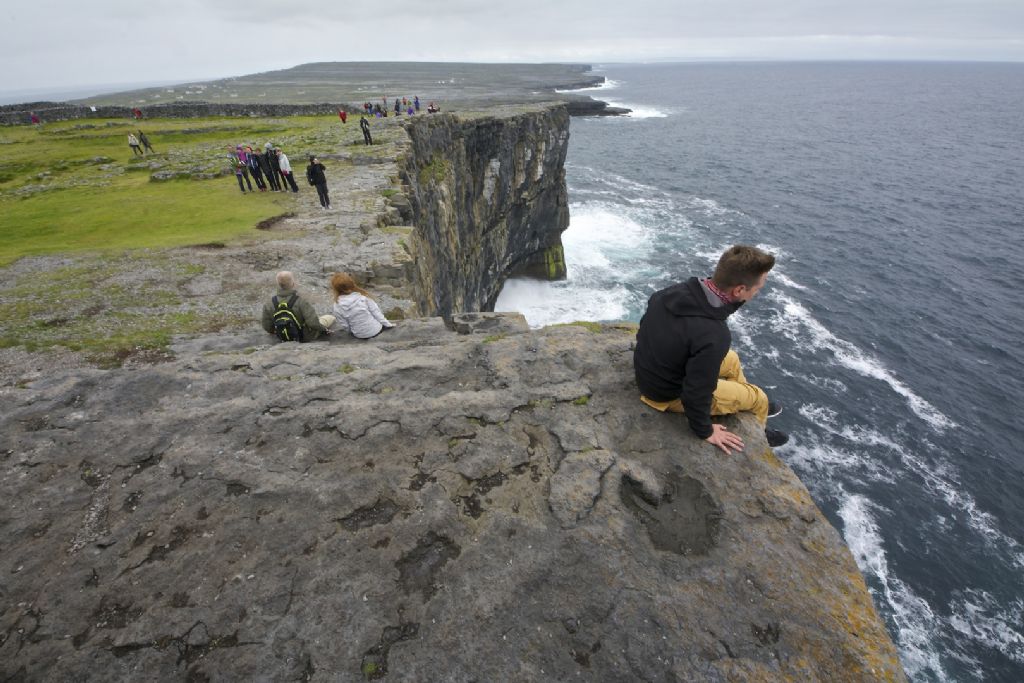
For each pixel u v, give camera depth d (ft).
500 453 15.94
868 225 193.67
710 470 15.17
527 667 10.94
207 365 22.06
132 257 45.27
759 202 225.97
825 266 157.79
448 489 14.83
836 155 327.47
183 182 85.71
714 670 10.74
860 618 11.68
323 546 13.34
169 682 10.76
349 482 15.08
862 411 97.71
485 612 11.90
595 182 260.83
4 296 37.27
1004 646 62.75
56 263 44.11
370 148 92.89
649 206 221.05
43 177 98.32
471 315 26.89
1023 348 116.78
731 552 13.03
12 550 13.47
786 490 14.60
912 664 61.00
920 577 70.03
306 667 10.95
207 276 41.04
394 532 13.65
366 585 12.46
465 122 121.49
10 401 19.40
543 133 159.53
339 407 17.90
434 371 20.24
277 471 15.55
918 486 82.48
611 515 13.94
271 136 130.82
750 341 118.83
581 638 11.41
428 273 69.46
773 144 369.71
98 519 14.25
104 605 12.17
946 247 171.12
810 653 11.02
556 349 20.84
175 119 192.13
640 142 376.89
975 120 510.58
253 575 12.70
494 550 13.17
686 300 14.66
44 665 11.07
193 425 17.47
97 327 32.35
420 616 11.85
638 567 12.71
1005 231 185.16
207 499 14.71
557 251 170.09
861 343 118.52
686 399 14.79
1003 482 83.35
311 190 73.00
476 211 126.72
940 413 97.30
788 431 92.99
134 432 17.24
